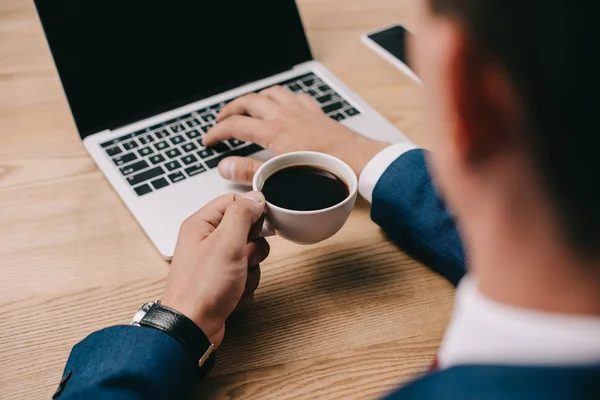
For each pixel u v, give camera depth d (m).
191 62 1.06
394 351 0.74
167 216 0.87
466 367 0.32
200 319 0.69
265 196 0.78
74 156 0.98
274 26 1.12
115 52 1.00
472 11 0.30
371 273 0.83
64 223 0.89
